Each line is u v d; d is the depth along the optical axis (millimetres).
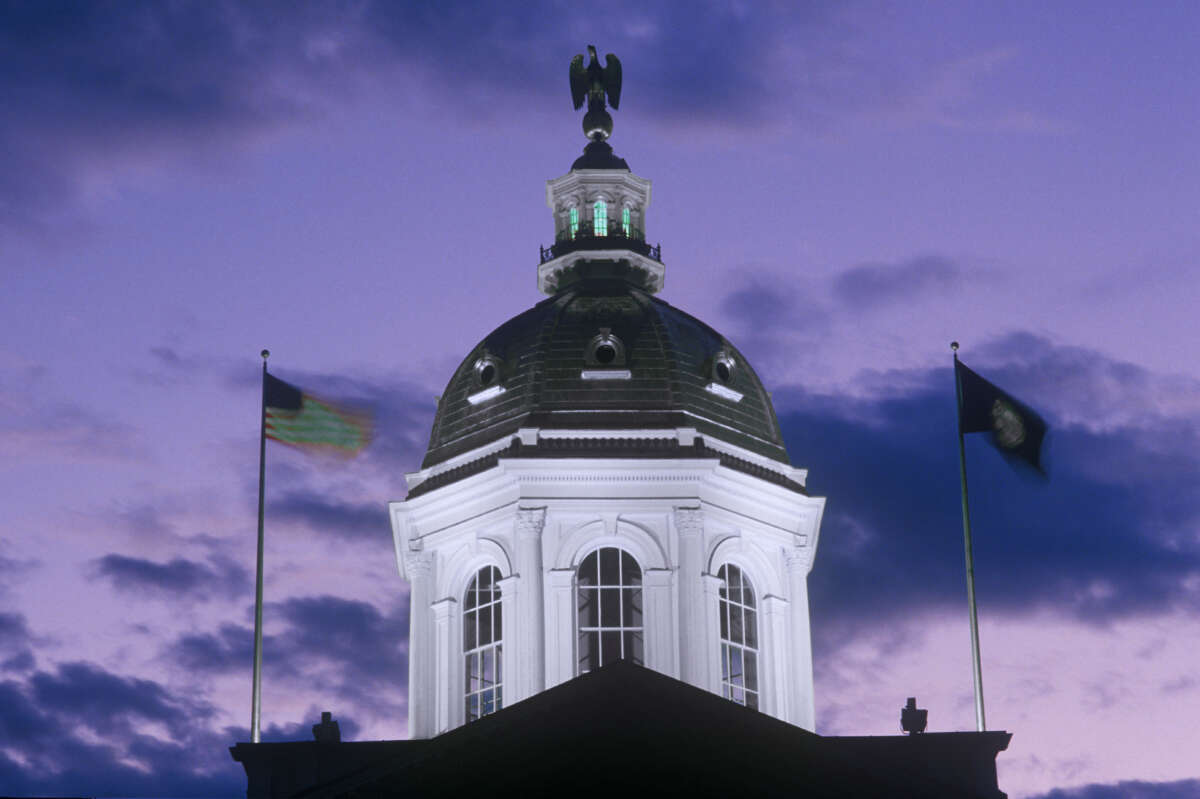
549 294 72312
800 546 67500
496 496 66250
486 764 55750
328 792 55719
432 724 65750
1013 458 65688
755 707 65562
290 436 66875
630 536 65250
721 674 64875
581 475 65500
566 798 55406
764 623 66250
